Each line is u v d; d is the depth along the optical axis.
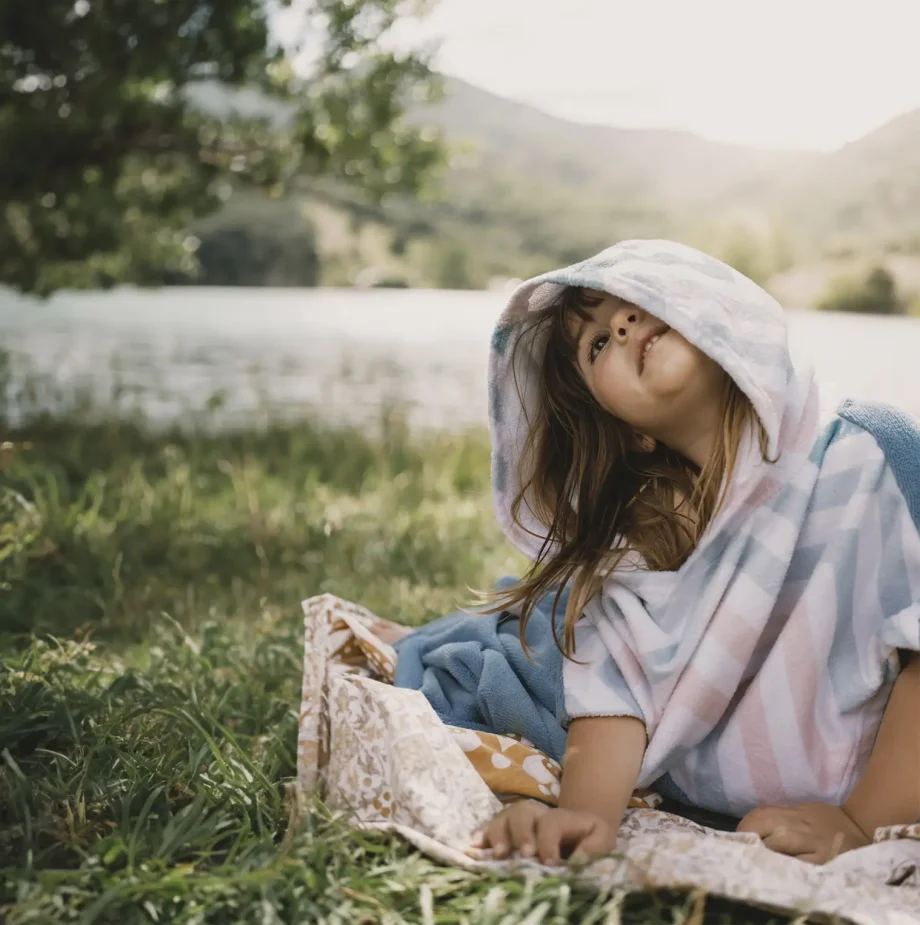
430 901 1.49
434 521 4.93
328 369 14.95
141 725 2.26
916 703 1.71
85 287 11.36
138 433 7.29
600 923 1.49
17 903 1.49
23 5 8.23
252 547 4.33
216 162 9.79
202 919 1.48
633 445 2.05
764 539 1.82
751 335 1.81
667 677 1.82
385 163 9.59
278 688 2.71
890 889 1.53
